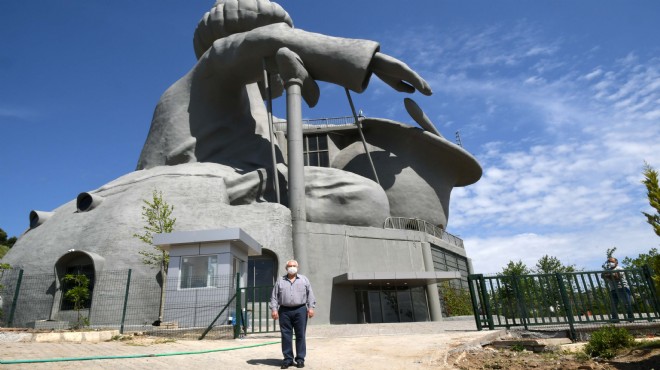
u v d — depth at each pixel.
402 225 30.33
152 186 23.92
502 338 9.83
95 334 9.53
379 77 30.95
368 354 7.79
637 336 9.26
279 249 22.33
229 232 14.30
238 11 33.31
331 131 36.31
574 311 10.13
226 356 7.32
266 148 32.22
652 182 7.21
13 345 7.38
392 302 25.12
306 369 6.24
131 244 20.66
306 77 27.98
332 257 24.03
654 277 7.37
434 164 34.12
